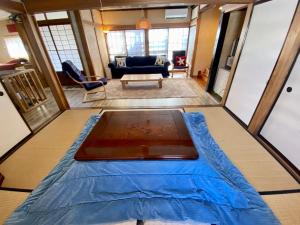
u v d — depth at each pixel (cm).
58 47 504
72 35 482
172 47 686
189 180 125
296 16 161
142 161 130
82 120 286
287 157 175
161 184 127
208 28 509
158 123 179
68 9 252
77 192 123
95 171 128
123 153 135
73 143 205
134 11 612
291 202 133
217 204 122
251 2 238
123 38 662
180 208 117
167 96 390
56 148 213
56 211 116
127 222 111
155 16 625
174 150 137
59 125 271
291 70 169
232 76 292
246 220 112
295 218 121
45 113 330
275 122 192
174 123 178
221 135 224
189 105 334
